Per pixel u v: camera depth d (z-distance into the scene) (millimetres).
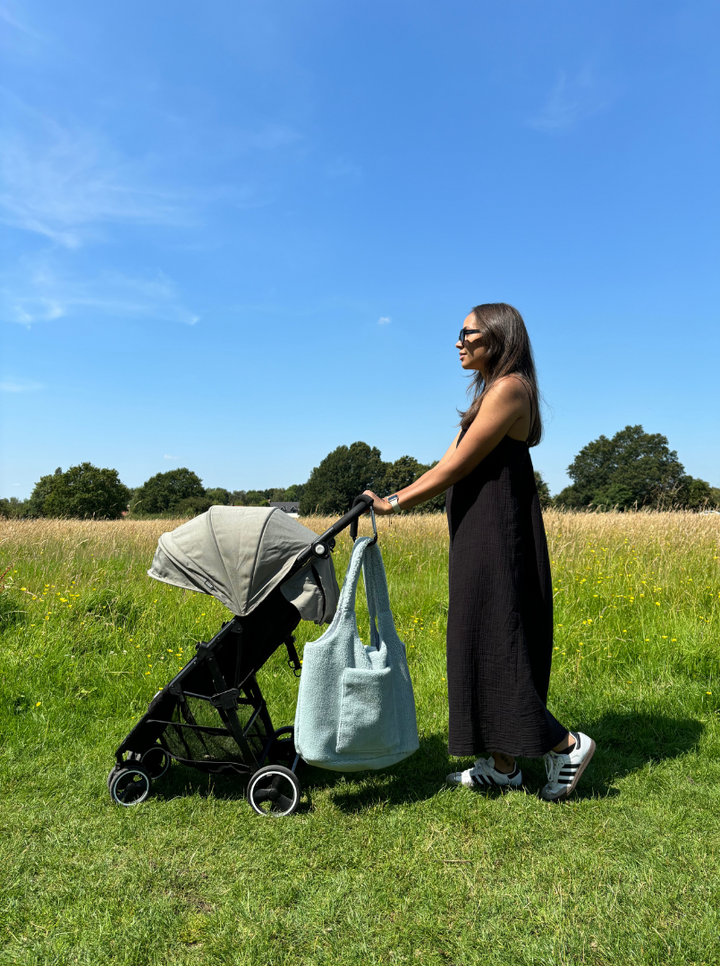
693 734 3186
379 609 2672
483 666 2477
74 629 4789
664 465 78000
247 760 2605
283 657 4531
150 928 1810
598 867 2049
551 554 7289
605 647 4336
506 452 2531
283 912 1873
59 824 2445
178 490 91938
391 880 2016
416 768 2893
